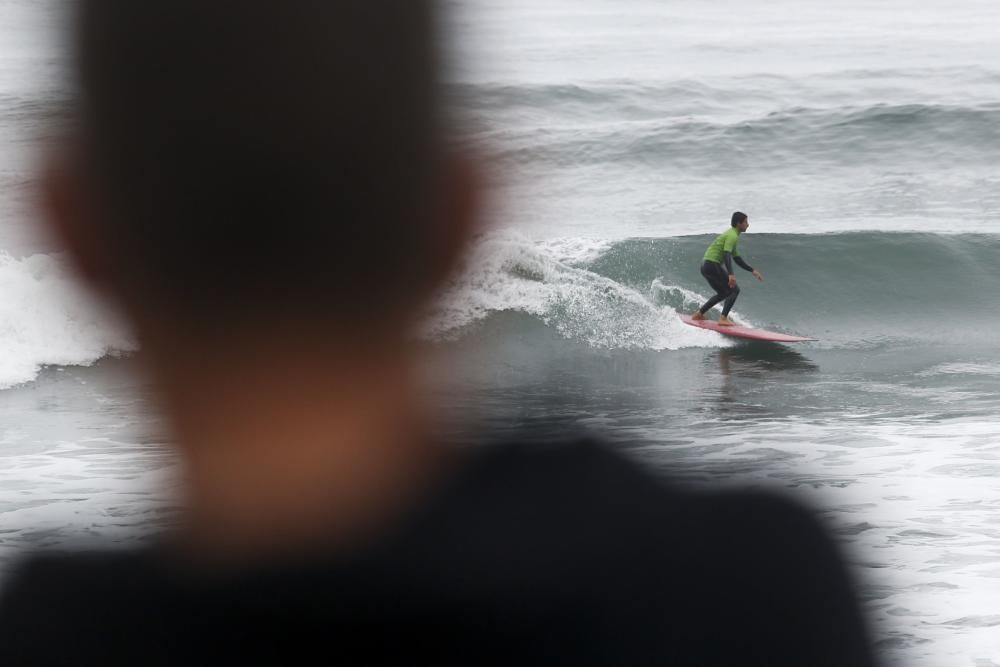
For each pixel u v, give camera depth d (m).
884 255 79.19
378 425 3.08
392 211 2.98
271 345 3.02
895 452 37.28
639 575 3.00
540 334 64.00
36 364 51.06
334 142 2.92
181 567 3.06
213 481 3.09
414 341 3.07
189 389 3.05
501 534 3.02
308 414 3.04
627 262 76.62
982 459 35.91
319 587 3.00
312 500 3.05
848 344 68.56
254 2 2.87
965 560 24.36
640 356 62.25
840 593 3.02
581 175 106.19
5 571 3.18
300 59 2.89
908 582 22.95
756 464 34.91
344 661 2.99
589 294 67.38
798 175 107.19
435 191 2.96
